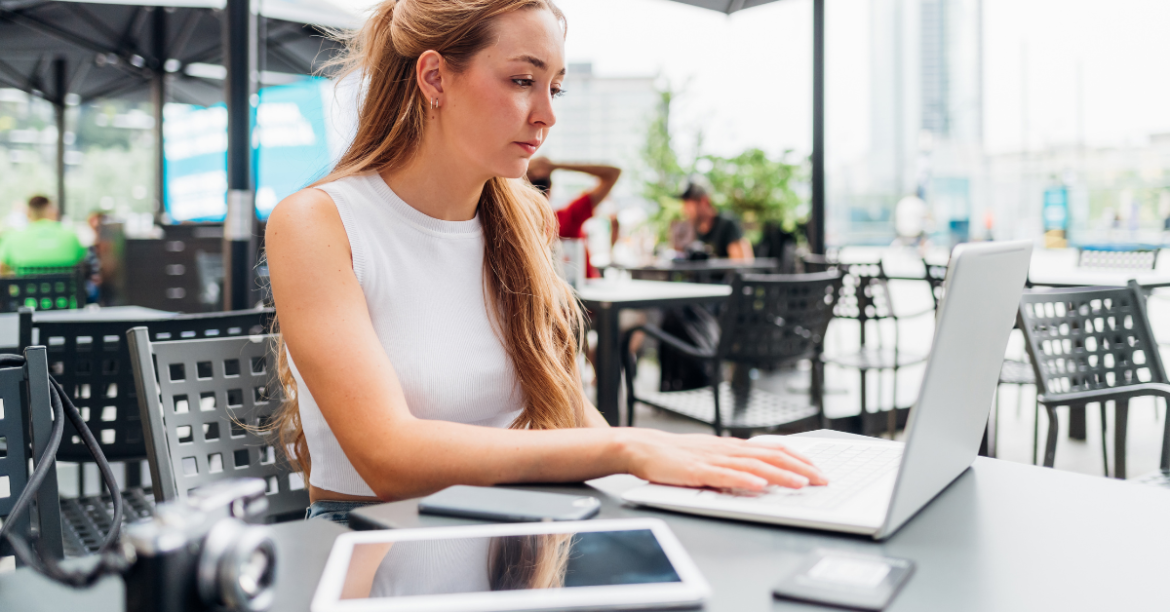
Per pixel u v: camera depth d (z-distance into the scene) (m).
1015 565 0.53
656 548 0.53
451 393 0.94
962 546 0.56
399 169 0.96
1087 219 5.70
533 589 0.46
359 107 1.01
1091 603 0.47
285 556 0.54
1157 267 4.31
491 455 0.70
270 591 0.40
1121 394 1.74
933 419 0.59
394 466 0.71
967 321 0.59
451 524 0.60
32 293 3.21
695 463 0.67
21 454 0.88
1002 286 0.65
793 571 0.50
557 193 5.40
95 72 6.62
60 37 5.51
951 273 0.55
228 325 1.47
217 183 6.57
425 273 0.96
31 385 0.88
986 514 0.63
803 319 2.53
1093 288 1.95
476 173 0.96
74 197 7.44
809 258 4.34
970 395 0.67
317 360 0.78
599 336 2.75
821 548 0.56
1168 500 0.67
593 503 0.62
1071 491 0.69
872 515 0.59
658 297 2.80
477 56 0.88
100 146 7.57
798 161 5.79
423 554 0.52
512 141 0.90
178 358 1.04
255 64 3.32
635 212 6.39
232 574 0.37
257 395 1.19
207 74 6.34
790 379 4.45
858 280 3.65
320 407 0.77
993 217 6.07
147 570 0.36
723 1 4.42
